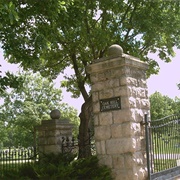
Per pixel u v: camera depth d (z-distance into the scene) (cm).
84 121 1418
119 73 789
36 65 1652
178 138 908
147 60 1798
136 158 746
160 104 5294
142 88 838
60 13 1066
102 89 816
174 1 1438
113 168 766
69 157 992
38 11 1032
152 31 1400
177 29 1495
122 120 766
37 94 4025
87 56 1512
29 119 3462
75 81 1839
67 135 1223
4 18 865
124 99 770
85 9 1382
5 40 1059
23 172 909
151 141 793
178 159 897
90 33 1352
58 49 1661
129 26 1443
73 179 779
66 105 4131
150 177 734
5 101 3781
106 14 1498
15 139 4172
